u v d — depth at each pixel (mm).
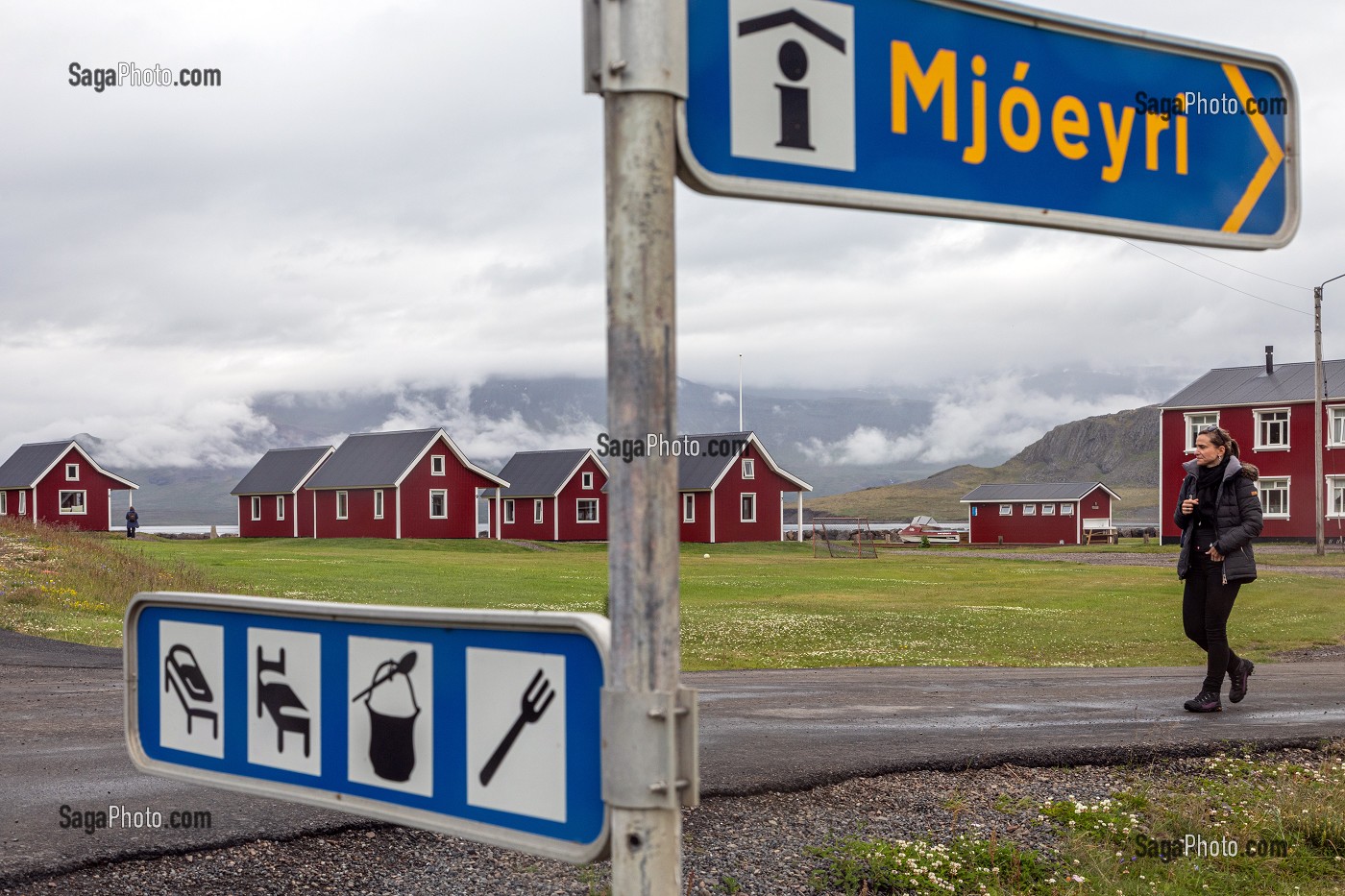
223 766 2123
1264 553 46406
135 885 4145
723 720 8102
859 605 23359
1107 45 2025
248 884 4191
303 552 43969
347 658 1954
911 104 1852
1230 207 2119
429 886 4246
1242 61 2125
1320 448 43969
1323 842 5289
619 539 1604
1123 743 6953
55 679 9914
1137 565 42000
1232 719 8094
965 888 4512
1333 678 11250
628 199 1610
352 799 1938
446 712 1838
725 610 21984
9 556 20875
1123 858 4988
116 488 72625
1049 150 1963
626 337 1604
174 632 2205
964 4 1896
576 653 1696
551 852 1693
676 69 1634
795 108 1757
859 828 5191
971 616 20906
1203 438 8258
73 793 5406
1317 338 44281
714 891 4281
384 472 64875
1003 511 78625
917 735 7387
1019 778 6246
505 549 57656
